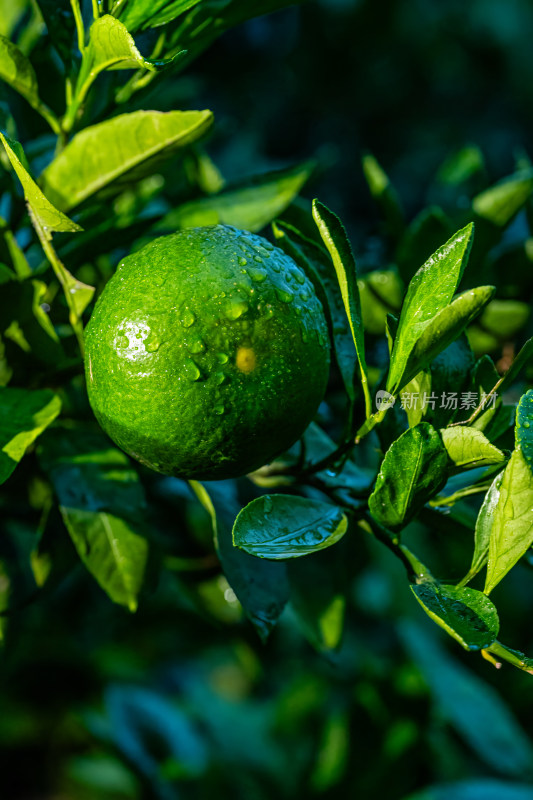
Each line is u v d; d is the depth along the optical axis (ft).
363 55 5.94
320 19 5.80
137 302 1.70
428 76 6.15
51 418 1.81
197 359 1.69
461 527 1.86
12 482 2.02
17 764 3.57
